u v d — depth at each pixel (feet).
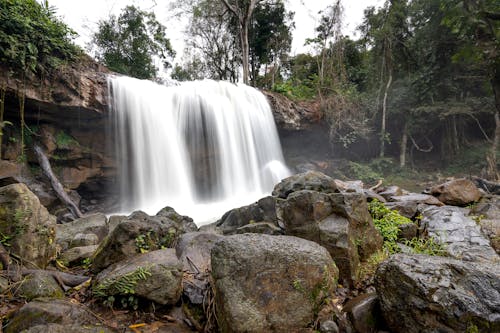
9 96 25.62
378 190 27.84
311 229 10.92
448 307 6.52
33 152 28.53
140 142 35.24
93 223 17.38
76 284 9.84
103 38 62.39
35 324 7.02
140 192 35.47
